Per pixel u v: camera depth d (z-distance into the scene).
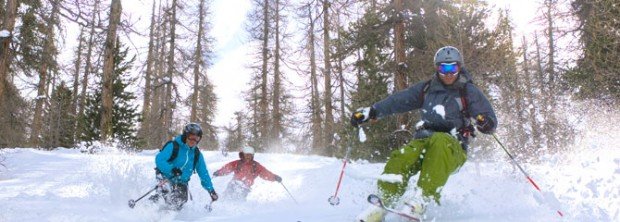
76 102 29.09
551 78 17.72
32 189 8.16
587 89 14.62
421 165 3.58
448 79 3.64
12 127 17.56
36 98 19.44
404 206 3.23
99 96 25.64
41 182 9.19
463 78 3.66
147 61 26.66
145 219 5.29
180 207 5.70
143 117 27.98
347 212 4.22
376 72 18.41
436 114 3.65
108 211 5.50
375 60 18.38
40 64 14.20
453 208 3.53
